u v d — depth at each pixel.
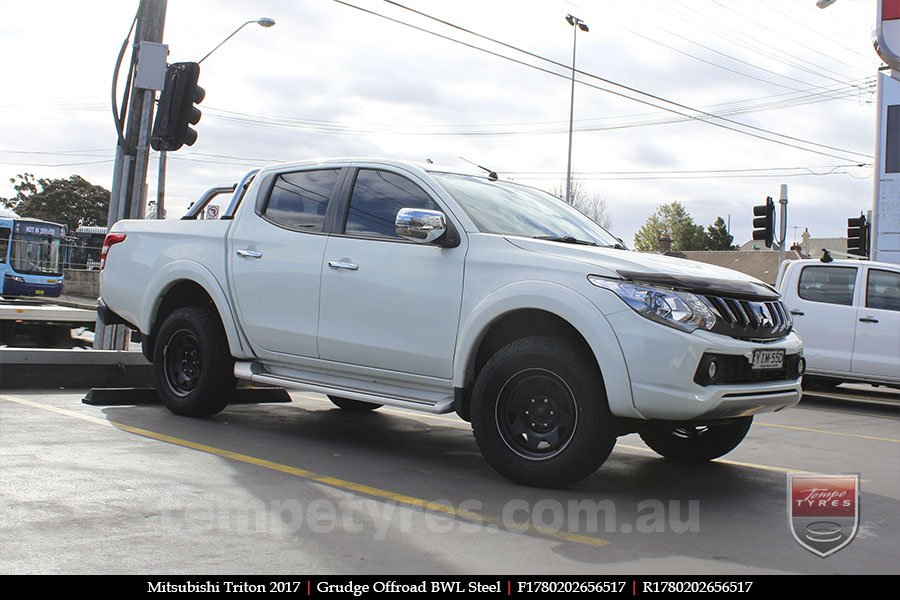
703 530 4.22
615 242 6.15
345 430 6.86
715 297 4.80
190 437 6.07
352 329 5.78
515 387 4.96
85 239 46.62
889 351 11.19
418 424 7.39
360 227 5.93
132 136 10.10
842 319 11.52
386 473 5.23
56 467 4.94
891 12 12.70
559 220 6.05
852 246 21.81
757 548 3.95
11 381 8.11
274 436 6.35
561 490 4.94
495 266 5.15
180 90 9.63
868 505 4.94
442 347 5.34
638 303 4.63
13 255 32.38
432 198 5.64
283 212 6.44
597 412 4.70
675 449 6.05
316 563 3.49
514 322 5.29
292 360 6.22
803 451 6.90
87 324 14.73
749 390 4.82
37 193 71.19
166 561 3.45
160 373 6.97
